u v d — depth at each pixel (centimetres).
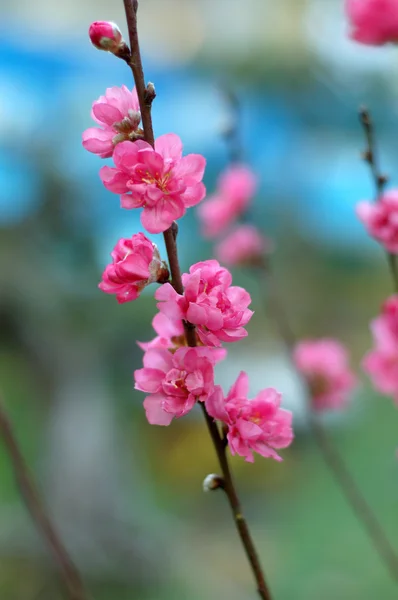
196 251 242
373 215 100
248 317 82
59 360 237
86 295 232
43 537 97
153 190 82
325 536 204
